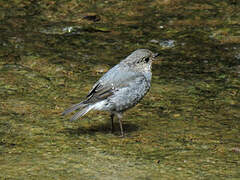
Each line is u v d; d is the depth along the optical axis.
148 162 10.40
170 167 10.18
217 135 11.74
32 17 19.41
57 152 10.81
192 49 17.17
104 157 10.60
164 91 14.28
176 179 9.66
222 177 9.78
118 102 11.49
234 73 15.48
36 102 13.40
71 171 9.94
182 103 13.55
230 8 19.92
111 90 11.42
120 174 9.82
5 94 13.79
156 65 16.12
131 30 18.52
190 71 15.68
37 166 10.14
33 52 16.64
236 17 19.20
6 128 11.95
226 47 17.22
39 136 11.61
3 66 15.58
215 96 13.98
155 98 13.86
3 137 11.49
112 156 10.66
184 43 17.58
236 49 17.06
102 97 11.41
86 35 18.16
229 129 12.07
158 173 9.90
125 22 19.08
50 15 19.61
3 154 10.68
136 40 17.80
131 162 10.38
